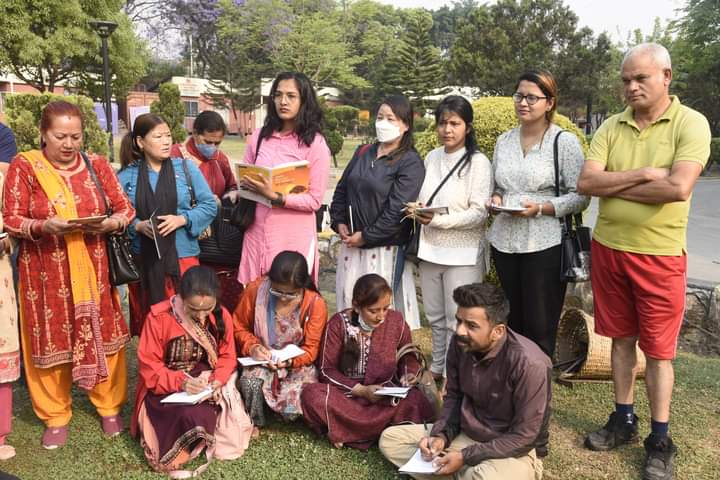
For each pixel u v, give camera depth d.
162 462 3.10
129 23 22.48
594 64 30.05
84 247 3.24
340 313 3.56
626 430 3.36
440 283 4.06
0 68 21.12
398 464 3.09
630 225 3.03
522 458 2.80
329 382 3.48
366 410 3.33
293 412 3.42
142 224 3.54
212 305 3.27
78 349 3.21
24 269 3.20
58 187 3.16
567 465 3.20
